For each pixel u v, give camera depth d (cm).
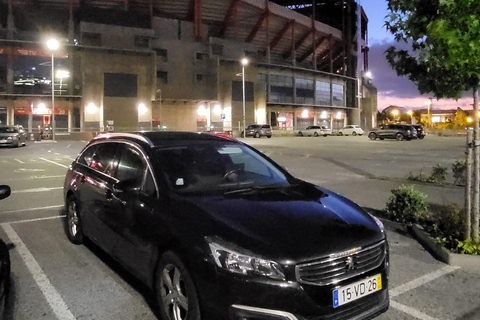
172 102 5669
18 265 493
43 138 4156
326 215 338
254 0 6175
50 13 5278
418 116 10575
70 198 577
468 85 454
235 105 6116
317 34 7462
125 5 5516
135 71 5288
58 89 4991
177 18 6291
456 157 1989
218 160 434
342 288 288
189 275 299
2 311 319
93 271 472
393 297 405
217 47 5972
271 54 7550
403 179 1211
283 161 1803
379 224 352
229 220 314
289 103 6831
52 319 358
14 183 1186
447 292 417
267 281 272
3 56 4766
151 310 375
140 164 418
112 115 5159
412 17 466
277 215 327
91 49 5041
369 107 8731
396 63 514
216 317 283
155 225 344
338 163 1717
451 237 554
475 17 406
